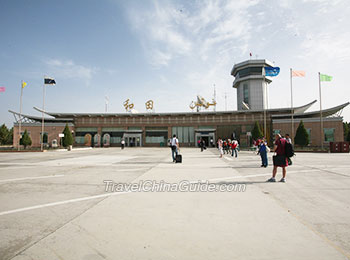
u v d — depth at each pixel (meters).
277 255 2.71
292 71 31.09
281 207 4.67
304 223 3.76
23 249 2.91
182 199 5.36
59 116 49.56
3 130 60.91
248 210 4.48
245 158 17.70
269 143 37.47
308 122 36.81
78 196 5.68
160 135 46.88
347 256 2.69
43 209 4.61
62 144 39.69
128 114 46.44
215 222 3.84
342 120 35.12
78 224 3.78
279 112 42.91
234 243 3.04
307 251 2.81
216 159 16.81
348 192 6.04
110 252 2.83
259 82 62.47
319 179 8.04
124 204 4.95
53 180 7.96
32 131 44.12
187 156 20.17
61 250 2.88
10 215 4.25
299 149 29.73
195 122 46.16
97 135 47.19
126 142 46.81
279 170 10.46
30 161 15.80
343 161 15.03
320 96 29.02
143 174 9.28
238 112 44.06
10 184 7.26
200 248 2.91
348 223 3.80
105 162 14.75
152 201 5.19
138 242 3.10
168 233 3.40
